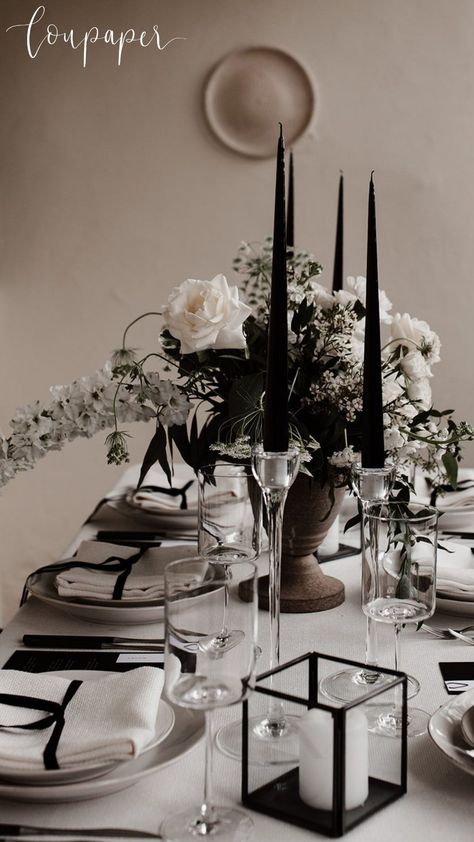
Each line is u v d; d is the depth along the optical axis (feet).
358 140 11.83
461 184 11.75
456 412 12.00
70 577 4.80
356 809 2.84
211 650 2.63
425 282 11.91
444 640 4.47
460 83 11.63
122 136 12.14
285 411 3.50
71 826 2.79
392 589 3.52
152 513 6.64
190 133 12.07
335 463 4.47
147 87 12.05
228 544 4.17
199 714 3.36
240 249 5.36
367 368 3.60
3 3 12.08
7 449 4.29
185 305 4.19
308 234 12.02
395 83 11.71
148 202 12.21
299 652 4.29
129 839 2.66
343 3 11.69
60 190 12.28
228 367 4.70
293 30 11.79
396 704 3.23
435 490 4.82
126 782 2.90
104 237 12.30
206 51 11.94
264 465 3.51
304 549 4.97
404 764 2.98
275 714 2.92
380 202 11.87
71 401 4.31
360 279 5.14
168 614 2.64
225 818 2.79
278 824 2.81
